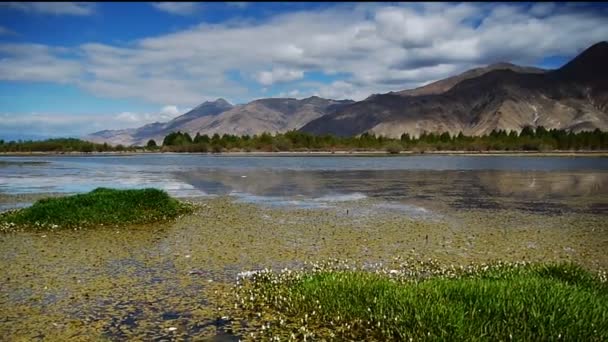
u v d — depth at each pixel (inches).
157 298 427.5
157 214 870.4
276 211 973.8
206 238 694.5
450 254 604.7
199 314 390.0
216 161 3919.8
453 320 334.0
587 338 308.0
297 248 633.0
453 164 3329.2
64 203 848.3
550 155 5428.2
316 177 2005.4
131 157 5137.8
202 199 1187.3
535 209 1015.6
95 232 735.7
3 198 1217.4
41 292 442.6
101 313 390.9
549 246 651.5
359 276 443.5
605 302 353.4
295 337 348.8
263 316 386.6
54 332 353.4
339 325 366.0
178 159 4453.7
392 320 354.6
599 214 944.3
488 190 1429.6
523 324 325.4
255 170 2568.9
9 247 630.5
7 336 345.7
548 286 382.0
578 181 1769.2
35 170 2588.6
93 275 499.5
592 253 610.9
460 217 901.2
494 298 358.9
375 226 800.3
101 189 1029.2
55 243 656.4
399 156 5285.4
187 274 505.4
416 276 497.7
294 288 431.2
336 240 685.3
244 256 586.9
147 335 349.7
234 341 341.4
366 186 1567.4
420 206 1061.1
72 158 4817.9
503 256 594.6
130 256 583.2
